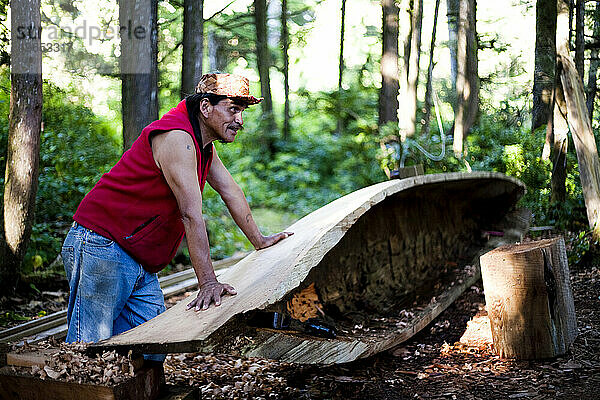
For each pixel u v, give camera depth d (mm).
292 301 3859
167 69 16234
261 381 3650
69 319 2977
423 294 4867
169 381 3660
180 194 2764
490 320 4031
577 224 9258
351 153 14695
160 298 3123
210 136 2951
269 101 17109
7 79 10344
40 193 8617
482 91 24406
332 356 3154
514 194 6434
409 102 12719
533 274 3857
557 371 3695
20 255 6094
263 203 14008
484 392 3430
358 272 4770
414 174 5270
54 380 2510
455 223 6164
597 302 5453
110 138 10812
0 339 4773
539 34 14422
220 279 3275
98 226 2861
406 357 4066
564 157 9312
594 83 15977
